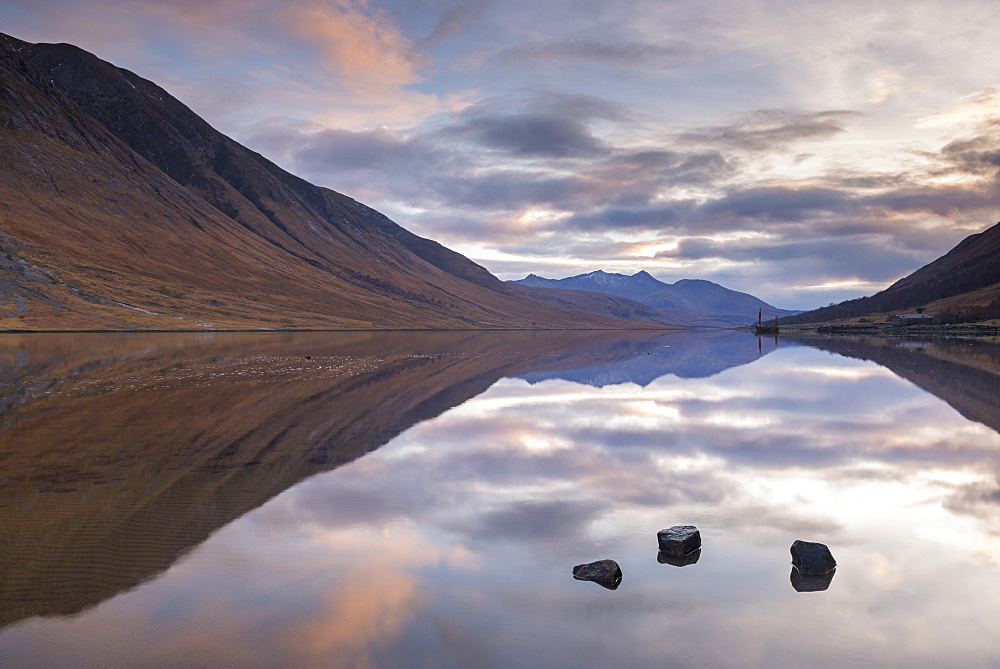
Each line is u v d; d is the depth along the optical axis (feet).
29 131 638.12
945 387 126.41
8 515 42.47
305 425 81.00
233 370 157.89
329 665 24.02
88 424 79.87
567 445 69.46
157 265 597.93
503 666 24.14
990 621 28.30
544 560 35.19
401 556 35.55
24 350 220.84
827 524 41.96
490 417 89.92
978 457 63.00
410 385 131.34
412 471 56.59
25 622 27.32
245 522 41.39
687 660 24.79
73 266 502.79
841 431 78.54
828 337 484.74
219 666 23.95
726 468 58.39
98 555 35.14
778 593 30.96
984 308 589.73
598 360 220.84
